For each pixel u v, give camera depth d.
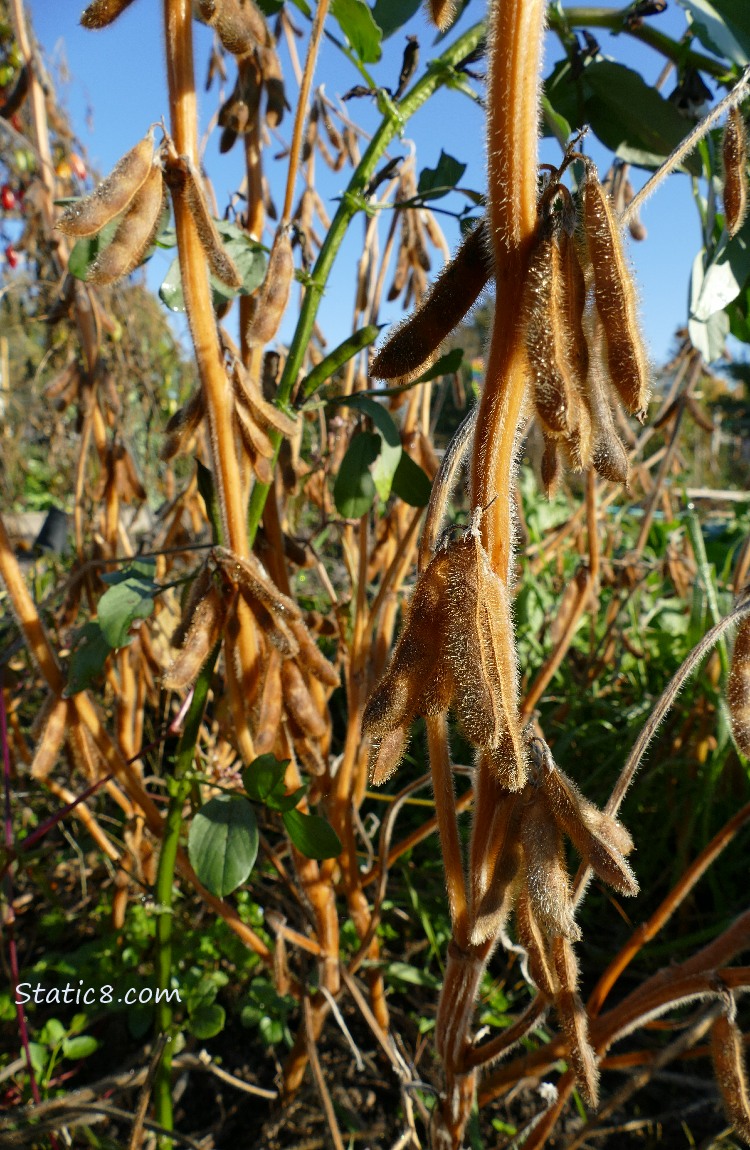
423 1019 0.44
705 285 0.37
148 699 0.68
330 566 0.84
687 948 0.51
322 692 0.41
